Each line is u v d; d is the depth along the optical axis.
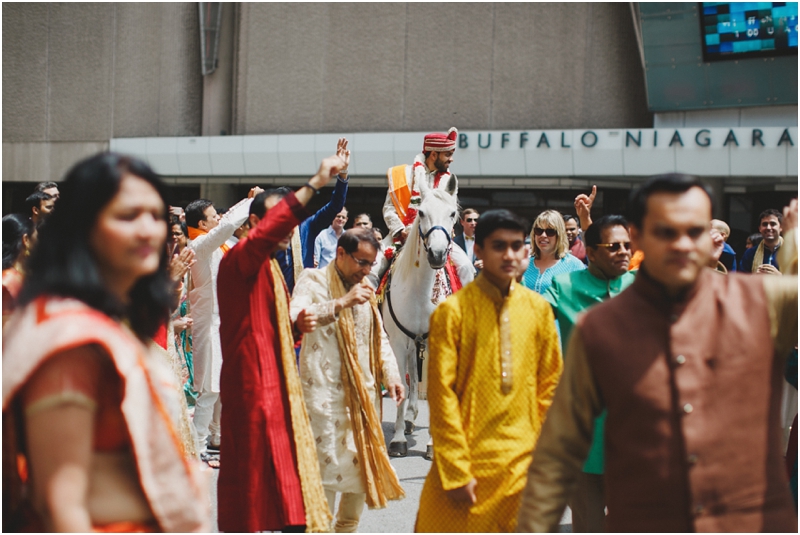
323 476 3.93
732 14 16.06
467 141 17.73
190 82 20.95
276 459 3.54
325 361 4.00
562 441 2.39
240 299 3.62
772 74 16.05
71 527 1.59
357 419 3.94
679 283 2.17
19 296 1.73
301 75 19.75
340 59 19.47
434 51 18.83
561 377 2.40
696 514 2.11
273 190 4.23
